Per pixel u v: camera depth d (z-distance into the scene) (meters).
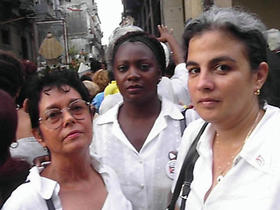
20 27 27.17
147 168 2.09
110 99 2.75
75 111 1.63
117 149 2.14
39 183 1.54
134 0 27.23
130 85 2.14
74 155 1.62
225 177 1.40
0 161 1.41
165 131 2.15
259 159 1.36
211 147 1.60
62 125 1.59
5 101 1.36
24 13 26.95
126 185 2.09
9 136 1.36
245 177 1.38
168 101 2.28
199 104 1.46
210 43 1.40
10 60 2.15
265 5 7.57
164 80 2.83
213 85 1.40
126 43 2.17
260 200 1.31
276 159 1.34
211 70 1.42
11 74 2.09
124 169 2.10
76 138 1.60
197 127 1.75
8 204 1.51
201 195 1.49
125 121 2.24
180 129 2.16
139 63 2.14
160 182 2.07
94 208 1.62
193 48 1.45
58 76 1.65
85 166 1.68
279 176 1.30
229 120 1.47
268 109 1.51
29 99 1.68
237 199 1.36
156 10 19.20
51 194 1.53
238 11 1.46
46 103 1.61
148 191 2.07
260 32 1.43
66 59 26.64
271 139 1.38
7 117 1.34
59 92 1.62
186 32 1.49
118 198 1.68
